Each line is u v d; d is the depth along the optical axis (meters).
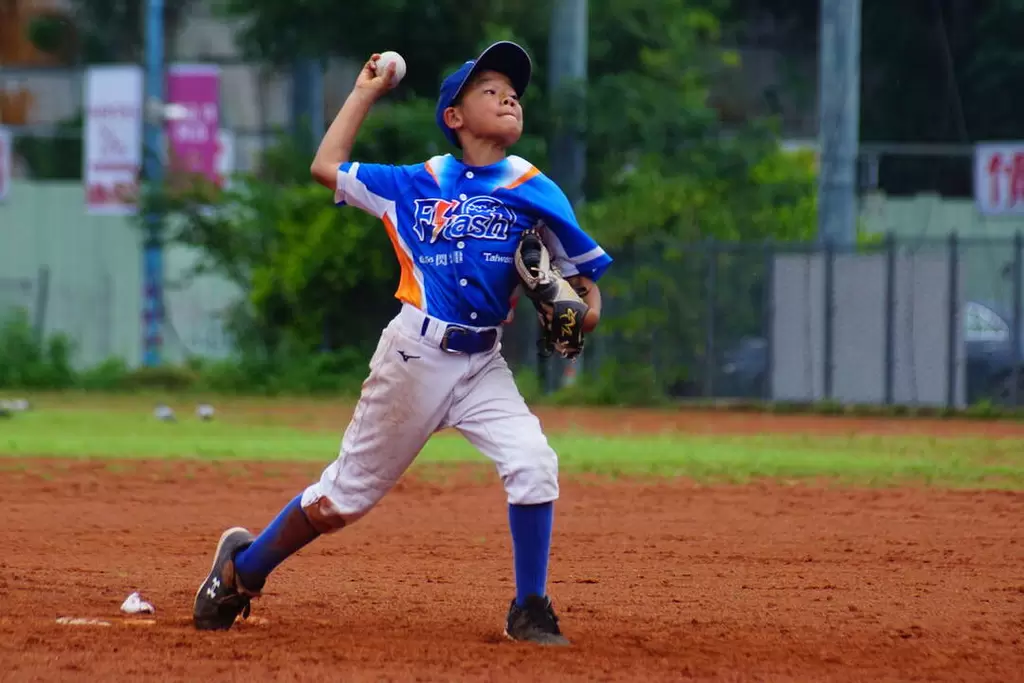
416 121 108.19
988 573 32.69
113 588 28.89
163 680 19.73
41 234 147.25
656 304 101.75
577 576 31.66
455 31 116.75
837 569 33.06
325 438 69.25
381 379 22.20
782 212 118.94
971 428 82.50
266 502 44.84
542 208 22.14
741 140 122.19
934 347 94.69
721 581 31.19
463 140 22.64
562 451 63.12
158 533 37.75
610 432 76.75
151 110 121.62
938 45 155.62
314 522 22.94
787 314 97.94
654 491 48.56
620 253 102.94
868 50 157.00
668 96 117.44
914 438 73.81
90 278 146.25
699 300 101.38
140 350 141.00
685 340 101.56
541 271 21.66
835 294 96.88
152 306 120.62
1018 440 72.75
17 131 190.12
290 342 113.44
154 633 23.39
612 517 42.12
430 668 20.81
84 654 21.50
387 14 114.06
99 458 57.47
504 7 116.31
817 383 97.12
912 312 95.06
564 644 22.98
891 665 22.06
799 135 175.62
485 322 22.12
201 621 23.81
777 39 177.75
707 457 60.94
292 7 115.00
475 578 31.20
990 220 130.75
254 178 116.88
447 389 22.12
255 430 74.69
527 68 22.53
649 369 101.62
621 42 125.31
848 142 98.75
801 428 81.38
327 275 108.81
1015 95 154.25
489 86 22.31
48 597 27.47
